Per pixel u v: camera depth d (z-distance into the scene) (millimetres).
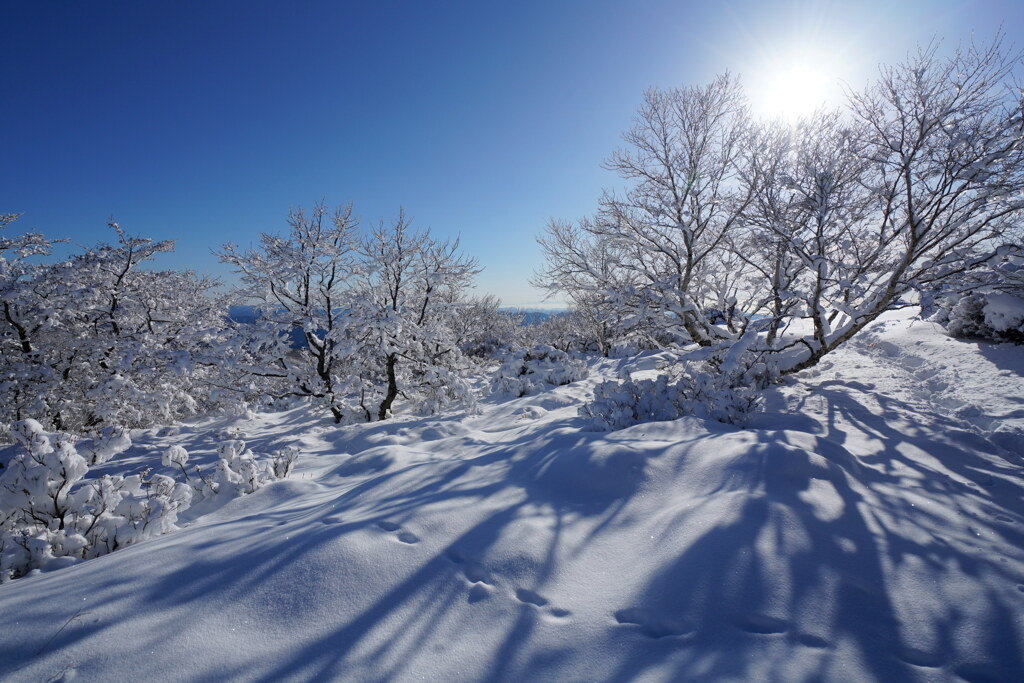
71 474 3389
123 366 10391
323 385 11945
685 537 2582
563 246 11539
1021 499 3330
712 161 10516
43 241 11492
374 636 1921
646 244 10711
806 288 8227
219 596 2107
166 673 1676
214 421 11727
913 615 1997
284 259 10906
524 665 1798
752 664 1712
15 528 3176
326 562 2346
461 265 12055
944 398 6602
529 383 11734
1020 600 2090
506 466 4051
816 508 2877
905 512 2977
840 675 1658
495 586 2279
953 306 9383
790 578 2184
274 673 1708
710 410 5355
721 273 10789
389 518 2852
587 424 5391
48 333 12070
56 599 2094
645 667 1748
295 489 4348
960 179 6137
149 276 13094
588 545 2693
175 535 3127
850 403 6383
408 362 12508
